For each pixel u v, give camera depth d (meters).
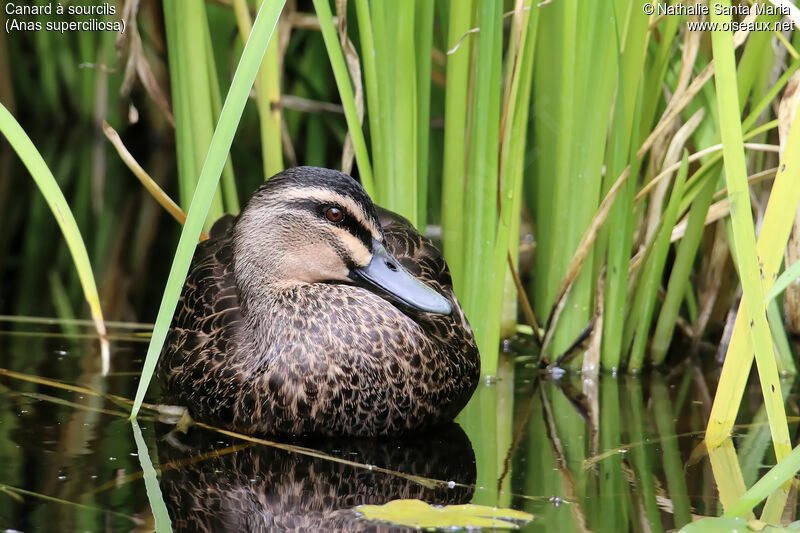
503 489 5.32
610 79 7.02
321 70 13.07
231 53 12.90
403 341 6.29
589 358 7.70
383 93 7.11
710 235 8.37
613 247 7.38
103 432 6.18
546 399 7.13
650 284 7.56
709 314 8.28
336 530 4.71
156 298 9.78
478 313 7.35
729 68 5.30
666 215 7.29
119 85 15.32
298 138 14.56
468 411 6.88
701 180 7.59
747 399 7.01
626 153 7.27
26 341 8.31
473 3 7.20
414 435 6.41
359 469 5.70
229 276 7.21
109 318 9.13
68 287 10.12
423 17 7.16
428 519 4.75
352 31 10.30
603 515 4.87
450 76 7.12
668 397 7.14
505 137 7.12
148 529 4.67
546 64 8.03
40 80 16.41
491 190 7.02
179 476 5.47
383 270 6.59
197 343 6.80
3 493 5.09
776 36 7.46
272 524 4.80
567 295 7.73
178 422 6.50
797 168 5.37
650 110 7.42
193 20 7.39
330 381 6.20
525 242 9.66
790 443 5.61
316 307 6.31
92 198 13.70
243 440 6.24
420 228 7.82
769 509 4.92
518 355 8.30
